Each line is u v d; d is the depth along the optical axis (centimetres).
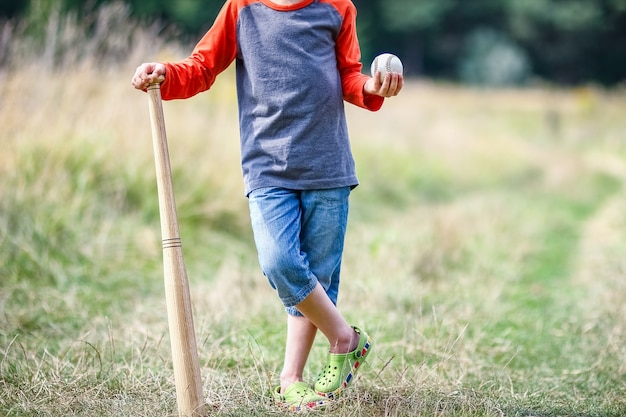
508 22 5559
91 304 577
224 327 494
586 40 5600
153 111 345
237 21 372
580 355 487
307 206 369
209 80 372
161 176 342
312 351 460
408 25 5456
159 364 425
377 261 722
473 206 1187
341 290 612
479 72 5106
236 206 875
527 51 5647
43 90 830
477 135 2112
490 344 502
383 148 1534
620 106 3005
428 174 1514
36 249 659
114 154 834
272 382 402
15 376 403
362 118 1585
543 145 2266
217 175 888
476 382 420
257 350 457
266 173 366
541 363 473
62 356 447
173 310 340
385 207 1220
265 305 566
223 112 985
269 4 367
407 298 597
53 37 873
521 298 662
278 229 359
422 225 978
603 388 421
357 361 380
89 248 693
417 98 2830
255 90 366
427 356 449
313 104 362
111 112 862
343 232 379
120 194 809
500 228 989
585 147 2281
